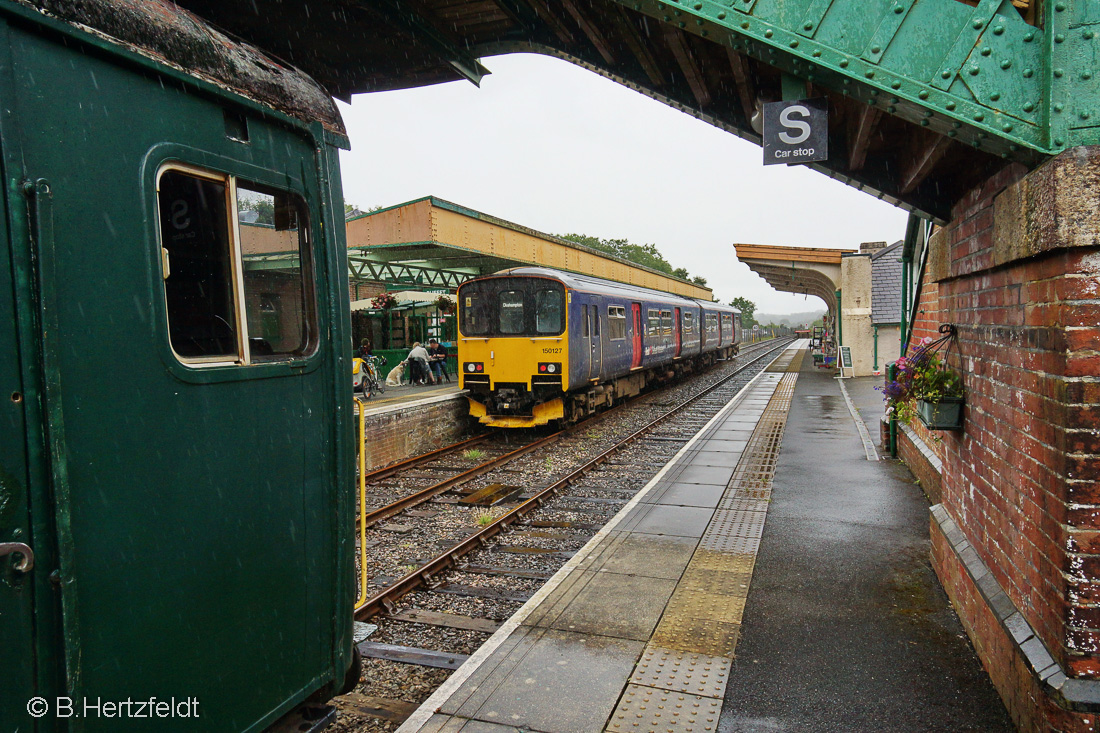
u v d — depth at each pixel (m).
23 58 1.67
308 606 2.65
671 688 3.47
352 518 2.93
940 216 4.33
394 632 4.83
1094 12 2.39
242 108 2.35
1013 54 2.51
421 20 4.54
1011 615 3.13
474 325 13.23
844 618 4.23
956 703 3.27
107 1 1.91
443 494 8.65
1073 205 2.35
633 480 9.25
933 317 6.88
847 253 22.78
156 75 2.04
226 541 2.24
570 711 3.27
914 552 5.42
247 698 2.35
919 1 2.59
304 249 2.67
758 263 23.75
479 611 5.16
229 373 2.24
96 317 1.83
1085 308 2.40
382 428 10.57
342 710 3.73
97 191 1.84
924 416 4.30
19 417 1.65
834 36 2.69
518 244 14.96
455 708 3.30
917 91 2.60
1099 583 2.46
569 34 4.74
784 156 3.31
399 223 12.02
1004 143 2.60
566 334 12.53
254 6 3.97
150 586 1.97
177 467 2.06
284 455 2.51
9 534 1.62
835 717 3.19
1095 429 2.43
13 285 1.63
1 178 1.62
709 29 2.90
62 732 1.73
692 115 4.95
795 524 6.25
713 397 18.78
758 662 3.72
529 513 7.72
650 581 4.91
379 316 21.22
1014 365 3.07
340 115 2.98
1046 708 2.61
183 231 2.27
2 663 1.60
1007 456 3.22
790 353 45.75
